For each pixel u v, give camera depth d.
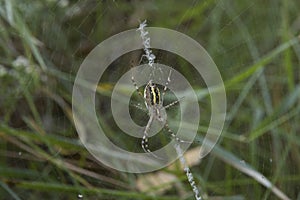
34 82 0.60
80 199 0.59
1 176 0.59
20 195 0.59
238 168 0.59
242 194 0.60
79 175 0.59
